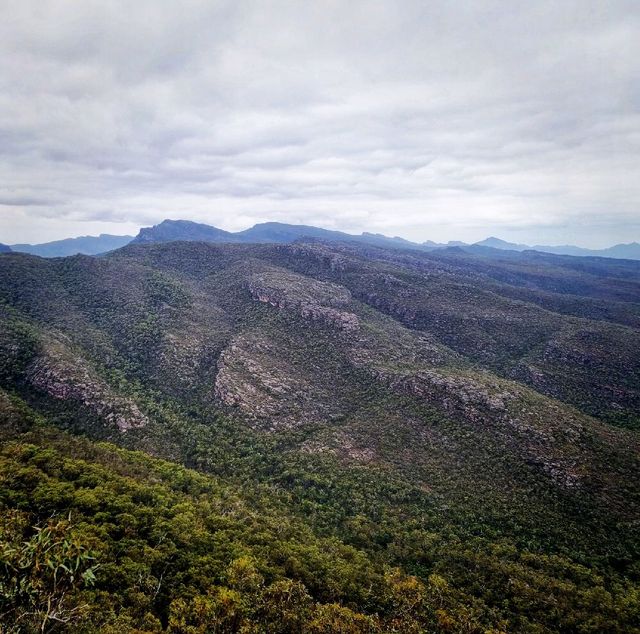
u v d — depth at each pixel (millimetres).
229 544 60531
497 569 66188
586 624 55781
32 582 23938
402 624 50938
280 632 45562
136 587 46156
